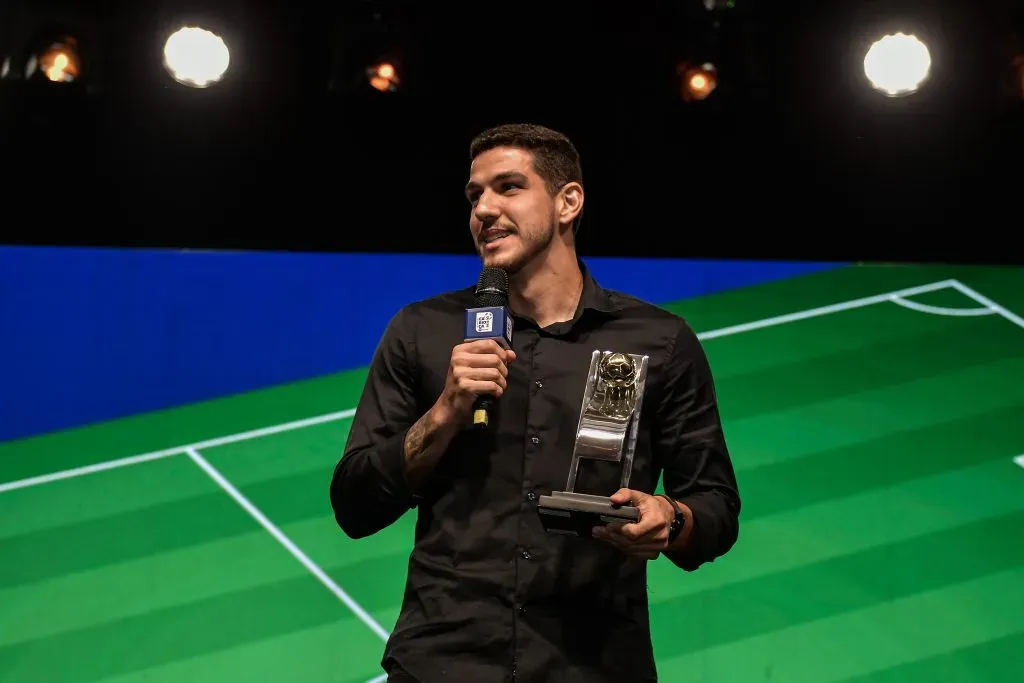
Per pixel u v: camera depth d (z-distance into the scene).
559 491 2.16
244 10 4.69
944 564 3.66
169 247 4.73
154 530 3.74
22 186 4.65
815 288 4.64
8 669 3.36
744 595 3.58
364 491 2.23
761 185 4.95
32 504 3.81
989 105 4.77
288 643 3.46
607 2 4.86
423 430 2.16
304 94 4.79
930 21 4.73
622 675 2.14
